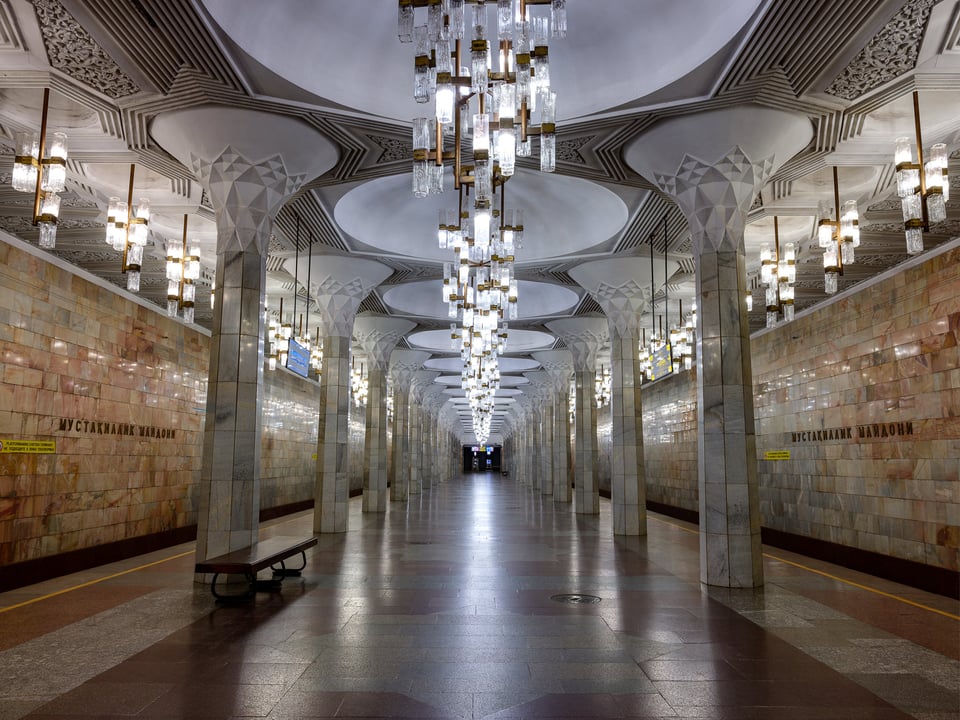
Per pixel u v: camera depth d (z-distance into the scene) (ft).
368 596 29.86
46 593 31.09
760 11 22.16
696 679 18.76
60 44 23.81
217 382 33.04
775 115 29.17
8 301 34.96
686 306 68.64
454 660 20.43
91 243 36.96
